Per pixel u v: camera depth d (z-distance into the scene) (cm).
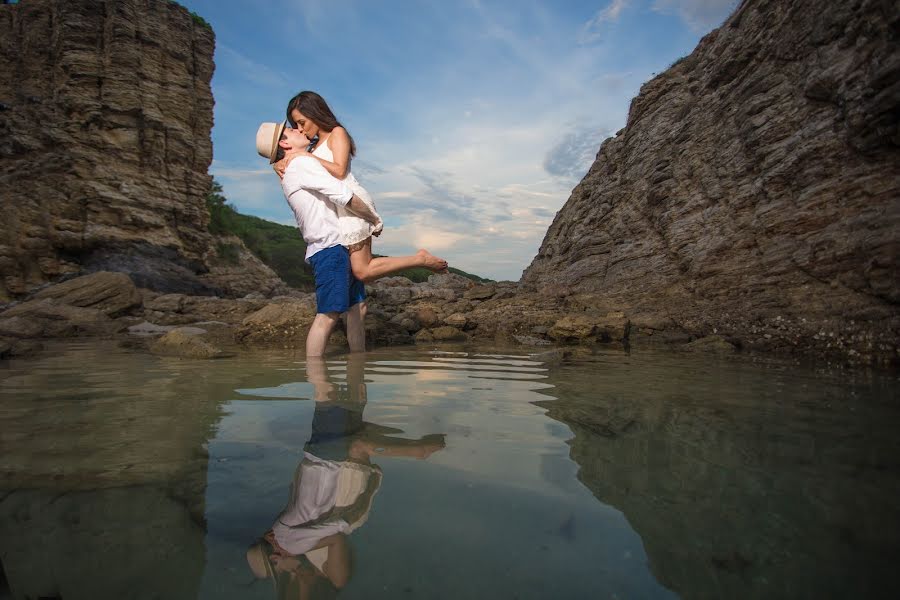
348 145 381
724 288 758
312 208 362
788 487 102
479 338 661
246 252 3167
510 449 128
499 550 76
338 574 69
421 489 100
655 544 78
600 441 137
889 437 142
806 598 63
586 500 95
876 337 438
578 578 69
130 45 2109
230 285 2361
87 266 1902
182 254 2227
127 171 2100
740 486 102
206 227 2456
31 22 2083
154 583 68
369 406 182
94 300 1004
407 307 1007
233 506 93
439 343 557
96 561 74
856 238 555
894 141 543
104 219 1967
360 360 349
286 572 71
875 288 509
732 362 378
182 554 75
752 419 165
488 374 279
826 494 98
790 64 730
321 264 365
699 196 898
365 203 371
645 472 111
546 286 1238
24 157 1900
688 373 300
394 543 78
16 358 368
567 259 1371
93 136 2023
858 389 240
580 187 1603
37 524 86
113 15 2078
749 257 736
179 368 300
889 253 502
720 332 621
